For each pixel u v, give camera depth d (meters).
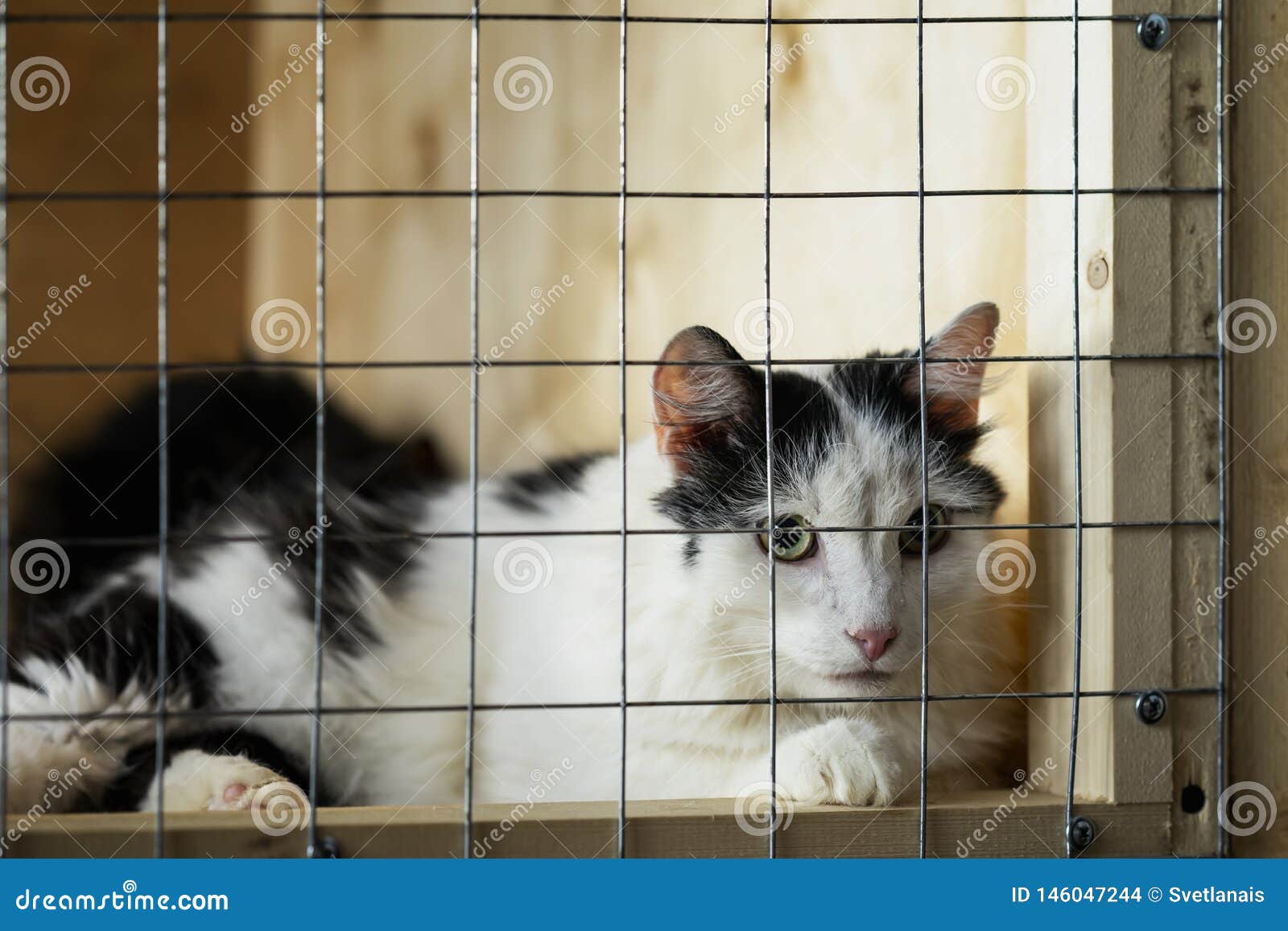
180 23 1.34
